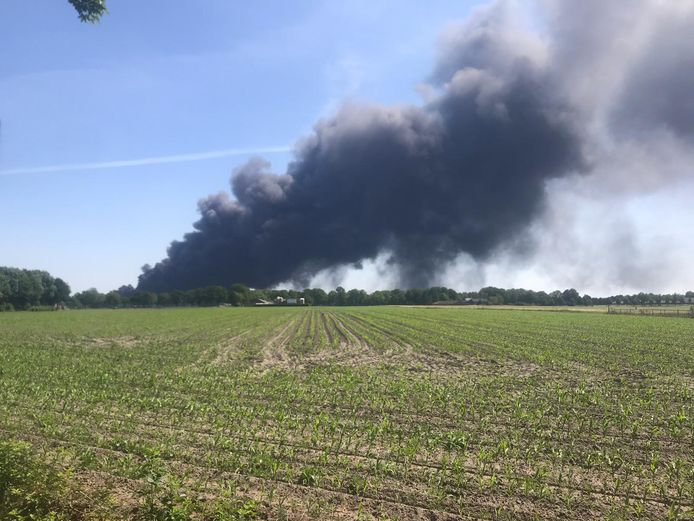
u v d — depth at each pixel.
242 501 7.83
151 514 6.88
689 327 52.09
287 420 13.28
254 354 29.77
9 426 12.44
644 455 10.73
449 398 16.36
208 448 10.66
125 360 26.59
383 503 8.02
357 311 106.50
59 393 16.70
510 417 13.91
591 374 21.91
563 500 8.25
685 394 16.91
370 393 17.23
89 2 9.93
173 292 193.38
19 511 6.61
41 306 141.38
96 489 7.84
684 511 7.89
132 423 12.93
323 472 9.17
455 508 7.91
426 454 10.52
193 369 23.25
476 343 35.47
